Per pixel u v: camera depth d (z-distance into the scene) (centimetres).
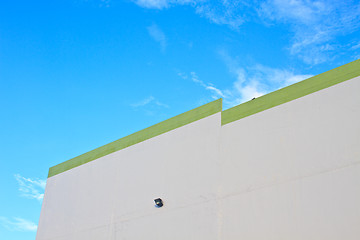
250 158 1538
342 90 1451
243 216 1455
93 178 1947
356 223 1252
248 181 1503
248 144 1567
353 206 1276
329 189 1334
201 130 1717
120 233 1722
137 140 1900
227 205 1509
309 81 1542
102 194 1870
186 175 1664
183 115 1814
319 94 1494
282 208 1391
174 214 1617
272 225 1386
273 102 1590
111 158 1941
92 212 1858
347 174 1323
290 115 1521
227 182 1551
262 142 1538
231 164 1573
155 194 1708
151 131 1878
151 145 1838
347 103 1422
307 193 1366
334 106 1443
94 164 1986
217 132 1669
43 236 1952
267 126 1555
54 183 2080
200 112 1769
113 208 1802
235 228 1453
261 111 1600
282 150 1480
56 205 1998
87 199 1908
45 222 1984
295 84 1570
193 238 1529
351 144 1359
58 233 1911
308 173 1394
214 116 1716
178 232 1573
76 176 2017
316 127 1447
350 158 1341
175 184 1675
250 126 1597
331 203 1314
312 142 1433
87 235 1816
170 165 1728
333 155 1375
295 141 1468
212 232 1497
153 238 1622
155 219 1656
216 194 1554
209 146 1661
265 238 1380
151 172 1770
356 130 1369
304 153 1431
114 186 1852
